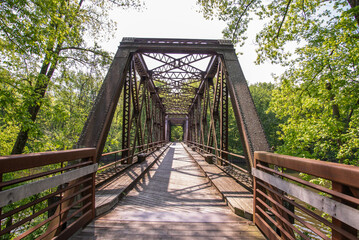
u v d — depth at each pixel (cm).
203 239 280
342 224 142
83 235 287
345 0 707
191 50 775
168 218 363
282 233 243
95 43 883
